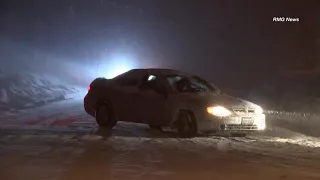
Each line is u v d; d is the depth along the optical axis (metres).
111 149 8.30
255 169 6.79
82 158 7.33
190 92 10.79
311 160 7.68
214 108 10.04
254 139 10.45
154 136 10.49
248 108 10.41
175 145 9.02
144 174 6.24
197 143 9.41
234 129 10.20
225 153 8.19
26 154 7.61
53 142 9.05
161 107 10.58
